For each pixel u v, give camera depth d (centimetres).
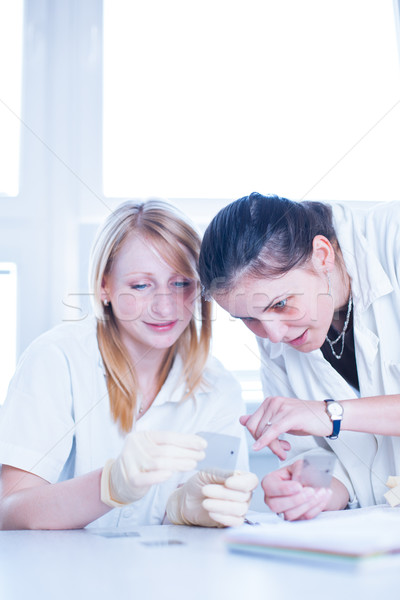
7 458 85
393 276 94
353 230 96
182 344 102
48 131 133
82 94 136
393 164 148
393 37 151
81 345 99
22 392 91
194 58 144
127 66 141
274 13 147
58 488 66
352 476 93
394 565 33
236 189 143
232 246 78
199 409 99
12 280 128
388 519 51
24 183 130
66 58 136
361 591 28
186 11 144
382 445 93
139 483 56
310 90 147
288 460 100
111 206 134
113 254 102
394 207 100
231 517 60
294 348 99
